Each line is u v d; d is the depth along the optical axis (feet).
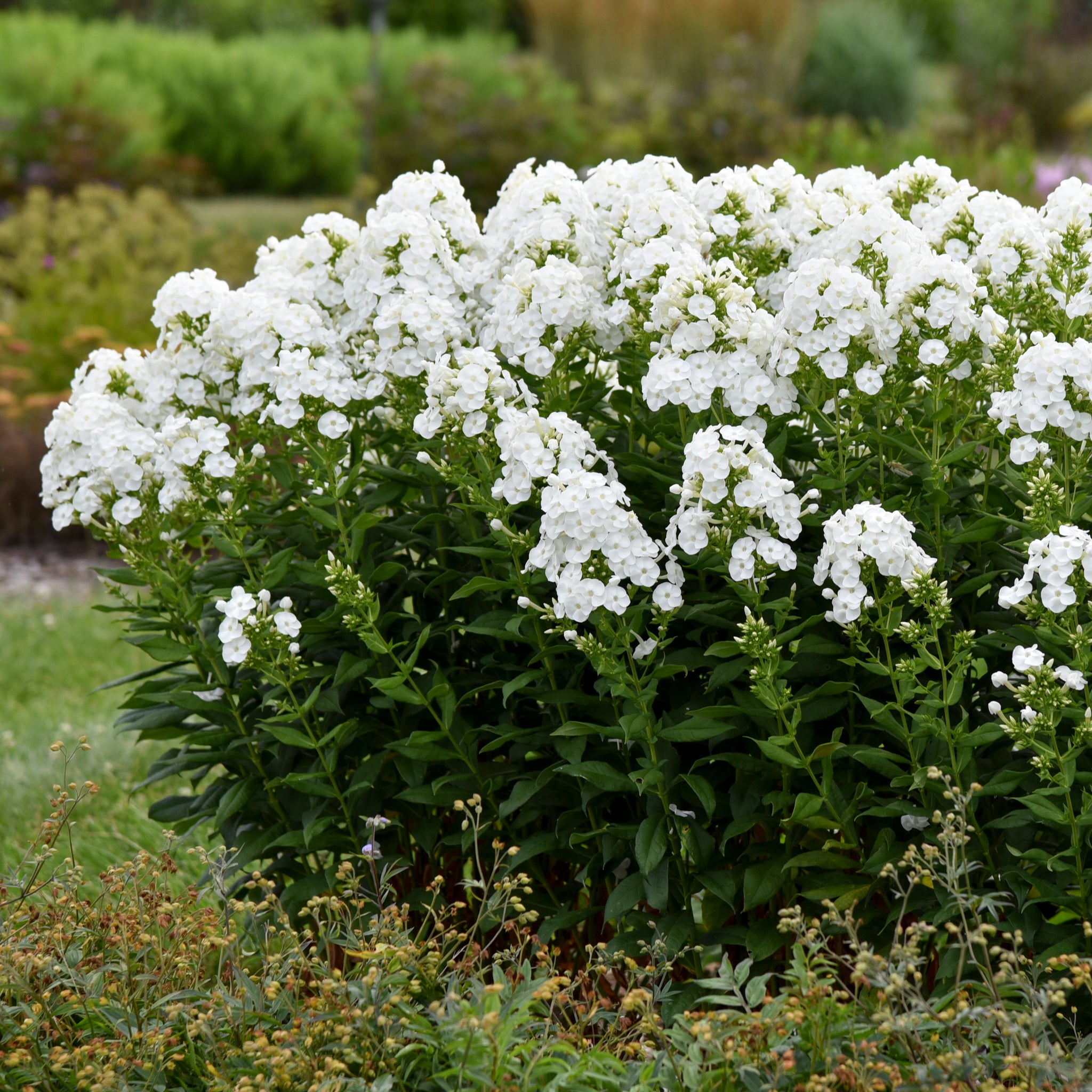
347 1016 8.21
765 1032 7.96
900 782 9.37
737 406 9.82
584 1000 9.73
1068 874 9.29
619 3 59.72
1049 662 8.74
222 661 10.96
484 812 10.61
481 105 51.83
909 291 9.71
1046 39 88.99
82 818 15.19
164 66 61.62
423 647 11.02
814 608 10.15
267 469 11.11
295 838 10.53
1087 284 10.69
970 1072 7.47
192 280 10.78
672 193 10.80
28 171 50.21
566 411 10.77
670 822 9.85
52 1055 8.45
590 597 9.16
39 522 29.22
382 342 10.57
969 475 10.71
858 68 70.28
